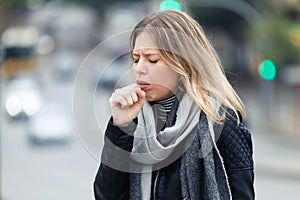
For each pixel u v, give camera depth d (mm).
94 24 153375
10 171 43969
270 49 56750
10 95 76062
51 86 109812
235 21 86812
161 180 5148
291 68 57062
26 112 74062
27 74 100000
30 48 102000
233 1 70688
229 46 88000
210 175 5027
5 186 37031
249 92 81438
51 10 169750
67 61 122625
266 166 39094
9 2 117562
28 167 45656
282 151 49531
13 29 122188
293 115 56594
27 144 58438
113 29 132375
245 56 85250
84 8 160750
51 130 55625
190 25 5211
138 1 138250
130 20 127938
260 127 61250
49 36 159375
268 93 61812
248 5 70688
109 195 5180
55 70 124625
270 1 68312
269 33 56938
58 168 44250
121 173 5160
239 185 5105
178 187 5125
